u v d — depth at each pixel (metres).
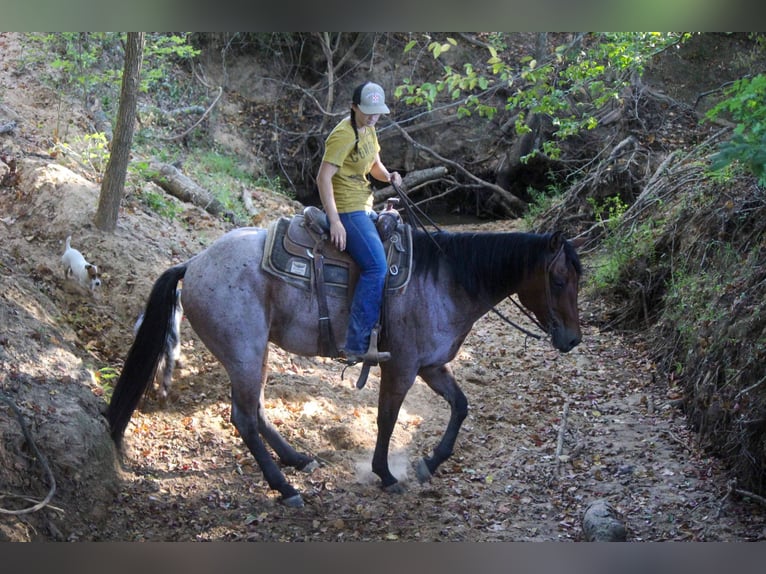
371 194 5.16
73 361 5.91
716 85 14.10
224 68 14.94
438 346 5.25
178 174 10.38
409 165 15.34
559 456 6.09
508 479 5.79
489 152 15.34
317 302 5.09
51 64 10.70
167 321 5.24
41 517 4.41
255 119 14.97
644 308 8.66
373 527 5.07
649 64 13.09
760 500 5.36
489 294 5.28
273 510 5.16
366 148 4.95
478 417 6.76
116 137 7.34
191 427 5.93
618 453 6.20
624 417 6.84
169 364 5.97
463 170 14.86
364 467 5.78
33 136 9.28
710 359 6.64
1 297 5.98
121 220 8.04
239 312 5.02
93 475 4.96
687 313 7.58
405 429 6.40
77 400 5.44
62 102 10.52
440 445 5.55
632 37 8.92
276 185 14.12
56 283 6.92
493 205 15.22
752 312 6.42
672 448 6.27
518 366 7.90
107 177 7.42
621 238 9.73
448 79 7.06
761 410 5.65
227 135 14.26
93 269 6.75
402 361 5.21
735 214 7.85
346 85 15.71
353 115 4.86
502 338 8.64
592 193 11.30
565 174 14.53
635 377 7.64
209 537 4.81
